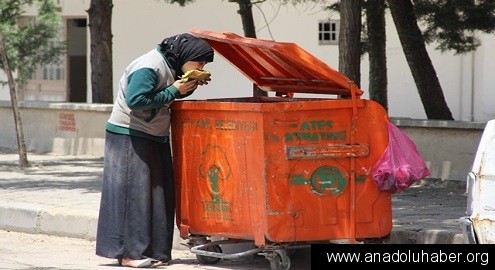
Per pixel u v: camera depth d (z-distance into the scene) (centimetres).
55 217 1617
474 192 1001
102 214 1278
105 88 2873
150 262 1266
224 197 1225
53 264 1323
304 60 1188
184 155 1270
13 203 1719
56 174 2245
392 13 2369
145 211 1253
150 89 1222
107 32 2873
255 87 1404
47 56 3641
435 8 2288
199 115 1242
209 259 1323
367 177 1209
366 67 3872
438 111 2412
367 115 1203
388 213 1227
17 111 2425
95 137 2731
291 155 1170
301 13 3969
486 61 3816
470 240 1003
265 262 1342
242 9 2664
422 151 2041
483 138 1012
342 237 1204
